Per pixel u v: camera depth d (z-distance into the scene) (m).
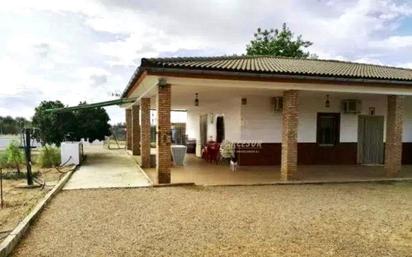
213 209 7.24
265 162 14.76
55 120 22.77
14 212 6.88
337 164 15.50
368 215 6.92
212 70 9.56
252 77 10.08
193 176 11.68
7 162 13.53
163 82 9.61
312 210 7.27
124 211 7.02
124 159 17.41
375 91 11.54
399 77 11.83
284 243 5.24
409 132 16.45
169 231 5.74
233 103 15.23
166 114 9.84
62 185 9.80
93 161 16.45
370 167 14.66
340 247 5.10
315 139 15.27
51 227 5.94
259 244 5.18
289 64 13.02
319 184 10.59
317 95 13.99
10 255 4.70
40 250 4.88
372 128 16.02
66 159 14.77
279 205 7.68
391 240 5.43
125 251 4.85
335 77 10.61
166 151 9.98
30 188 9.59
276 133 14.84
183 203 7.77
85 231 5.72
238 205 7.63
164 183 9.99
